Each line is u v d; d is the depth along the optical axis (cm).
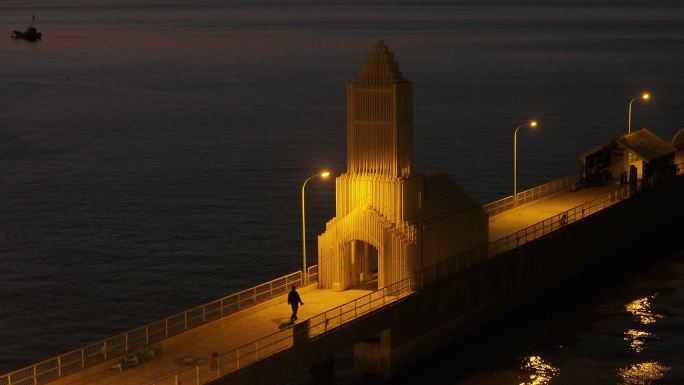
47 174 15012
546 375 7006
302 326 6072
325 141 17675
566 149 16262
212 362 5622
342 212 7394
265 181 14250
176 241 11050
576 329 7925
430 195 7488
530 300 8538
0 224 11912
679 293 8844
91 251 10688
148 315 8688
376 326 6644
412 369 7075
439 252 7419
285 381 6969
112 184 14225
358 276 7469
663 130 18162
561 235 8919
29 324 8500
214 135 18700
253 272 9881
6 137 18775
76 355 7762
